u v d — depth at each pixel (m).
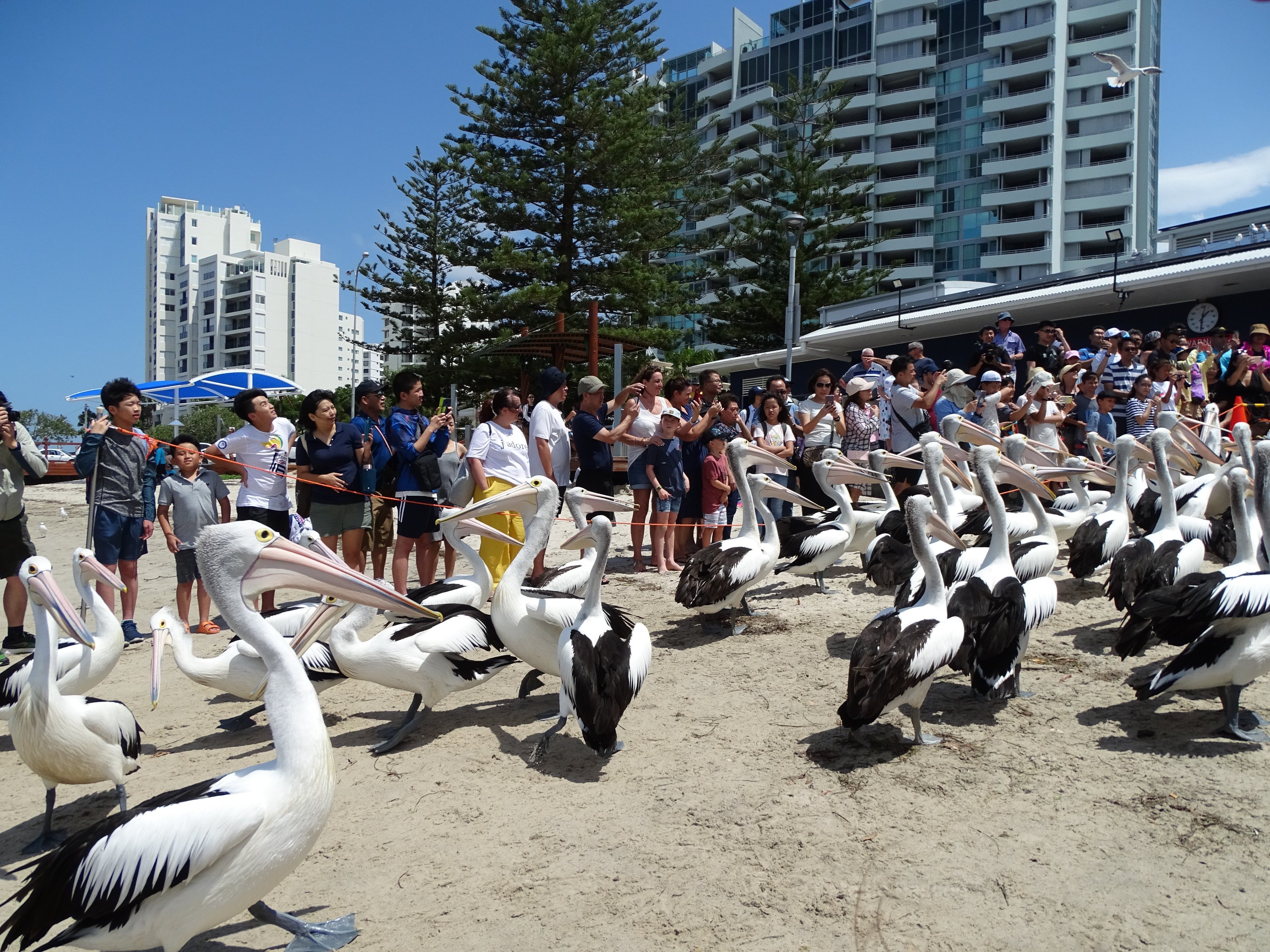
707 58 84.69
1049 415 11.92
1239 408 12.57
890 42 75.06
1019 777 4.83
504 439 8.57
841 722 5.04
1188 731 5.29
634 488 10.91
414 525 9.20
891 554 8.41
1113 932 3.46
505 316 28.83
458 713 6.43
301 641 4.25
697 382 29.95
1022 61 70.69
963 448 12.57
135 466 8.64
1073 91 70.00
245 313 116.81
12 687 5.34
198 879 3.21
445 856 4.33
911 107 75.56
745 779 5.01
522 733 5.97
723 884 3.96
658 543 10.88
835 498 9.55
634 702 6.40
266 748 5.86
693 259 62.16
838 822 4.45
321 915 3.88
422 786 5.14
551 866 4.19
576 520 8.27
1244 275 15.82
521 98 28.91
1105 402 13.20
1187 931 3.44
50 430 44.56
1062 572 9.73
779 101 44.94
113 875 3.08
